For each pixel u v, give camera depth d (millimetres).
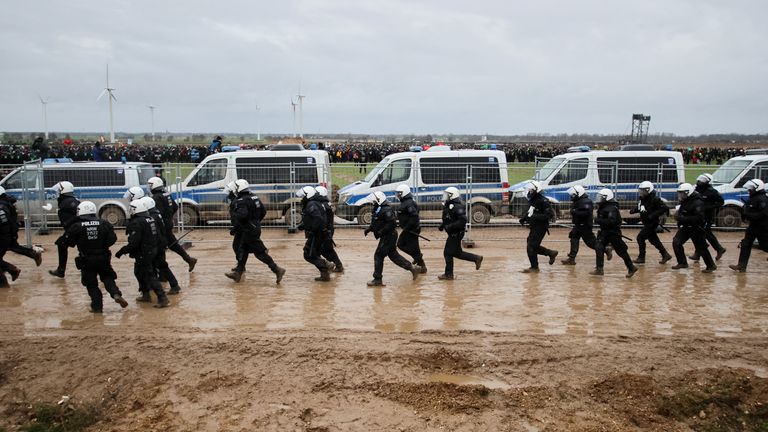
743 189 16781
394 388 6438
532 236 11555
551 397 6371
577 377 6766
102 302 8922
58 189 10867
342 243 14969
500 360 7094
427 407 6125
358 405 6156
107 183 16250
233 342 7426
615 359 7129
